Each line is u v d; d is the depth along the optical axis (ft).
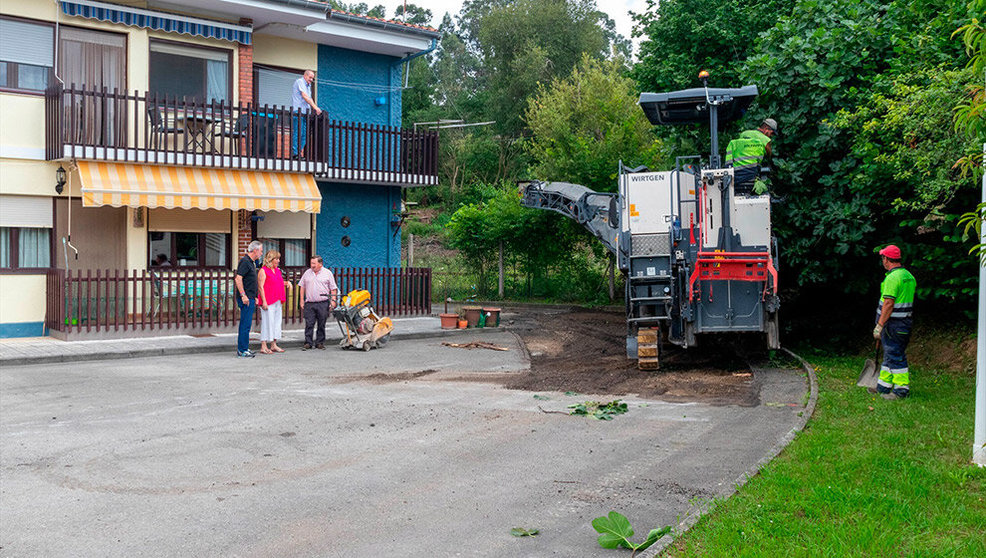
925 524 18.04
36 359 44.70
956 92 31.14
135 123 53.93
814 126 47.91
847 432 26.89
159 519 19.76
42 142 54.24
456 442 27.43
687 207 41.75
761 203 40.52
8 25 52.90
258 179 59.93
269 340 50.65
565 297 94.89
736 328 40.98
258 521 19.69
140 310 57.16
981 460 22.75
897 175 38.45
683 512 20.15
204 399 34.81
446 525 19.49
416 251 134.31
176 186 55.11
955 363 41.11
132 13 55.98
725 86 55.77
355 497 21.58
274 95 67.72
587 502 21.09
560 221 92.02
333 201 69.82
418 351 52.11
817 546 16.57
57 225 55.16
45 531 18.86
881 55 45.96
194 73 60.54
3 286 53.36
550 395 36.09
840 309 55.67
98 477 23.18
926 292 42.70
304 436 28.25
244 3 58.75
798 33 49.14
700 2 57.47
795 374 40.45
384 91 73.67
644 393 36.55
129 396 35.35
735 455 25.13
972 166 20.81
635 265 43.27
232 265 62.49
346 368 44.32
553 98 114.62
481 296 100.22
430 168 71.92
